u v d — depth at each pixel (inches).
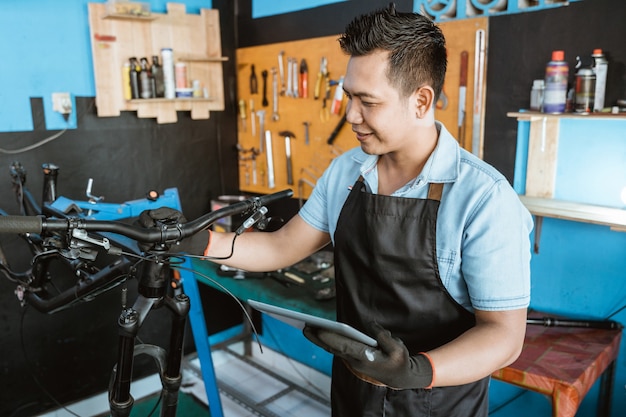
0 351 95.0
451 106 85.3
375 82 39.2
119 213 72.2
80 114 98.3
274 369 125.3
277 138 113.5
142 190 108.8
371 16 40.2
